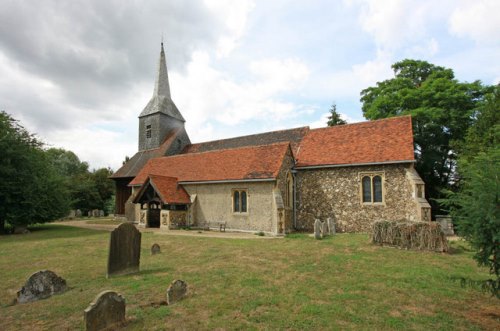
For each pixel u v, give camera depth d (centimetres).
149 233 1916
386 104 2773
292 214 2164
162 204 2256
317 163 2144
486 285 603
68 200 2600
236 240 1582
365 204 1956
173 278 847
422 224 1267
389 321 564
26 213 2130
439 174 2723
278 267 970
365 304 650
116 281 829
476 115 2348
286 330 529
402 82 2831
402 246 1278
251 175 2033
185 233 1931
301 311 608
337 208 2053
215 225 2180
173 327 542
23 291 698
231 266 985
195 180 2280
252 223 2012
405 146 1906
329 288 757
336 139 2300
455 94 2405
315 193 2144
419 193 1766
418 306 643
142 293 726
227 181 2112
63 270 962
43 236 1847
